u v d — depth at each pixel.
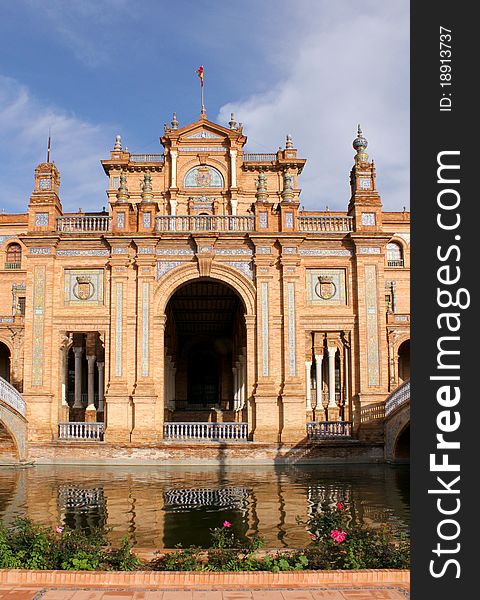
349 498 17.36
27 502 16.75
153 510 15.62
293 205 27.33
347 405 26.81
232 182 41.78
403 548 9.94
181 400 45.56
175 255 27.05
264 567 9.44
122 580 8.66
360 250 27.14
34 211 27.28
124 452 25.05
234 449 25.08
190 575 8.73
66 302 26.92
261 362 26.31
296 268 26.89
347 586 8.51
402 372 43.53
